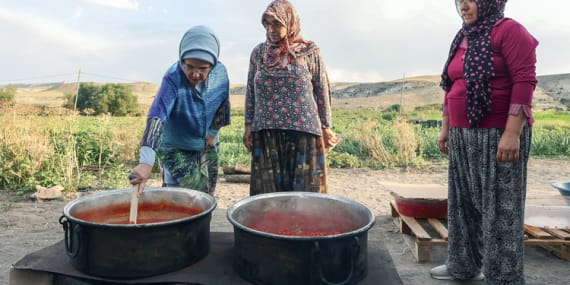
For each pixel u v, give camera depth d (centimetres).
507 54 204
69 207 177
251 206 190
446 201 352
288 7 271
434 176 751
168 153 272
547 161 925
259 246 150
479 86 211
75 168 706
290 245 143
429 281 278
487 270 221
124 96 4412
